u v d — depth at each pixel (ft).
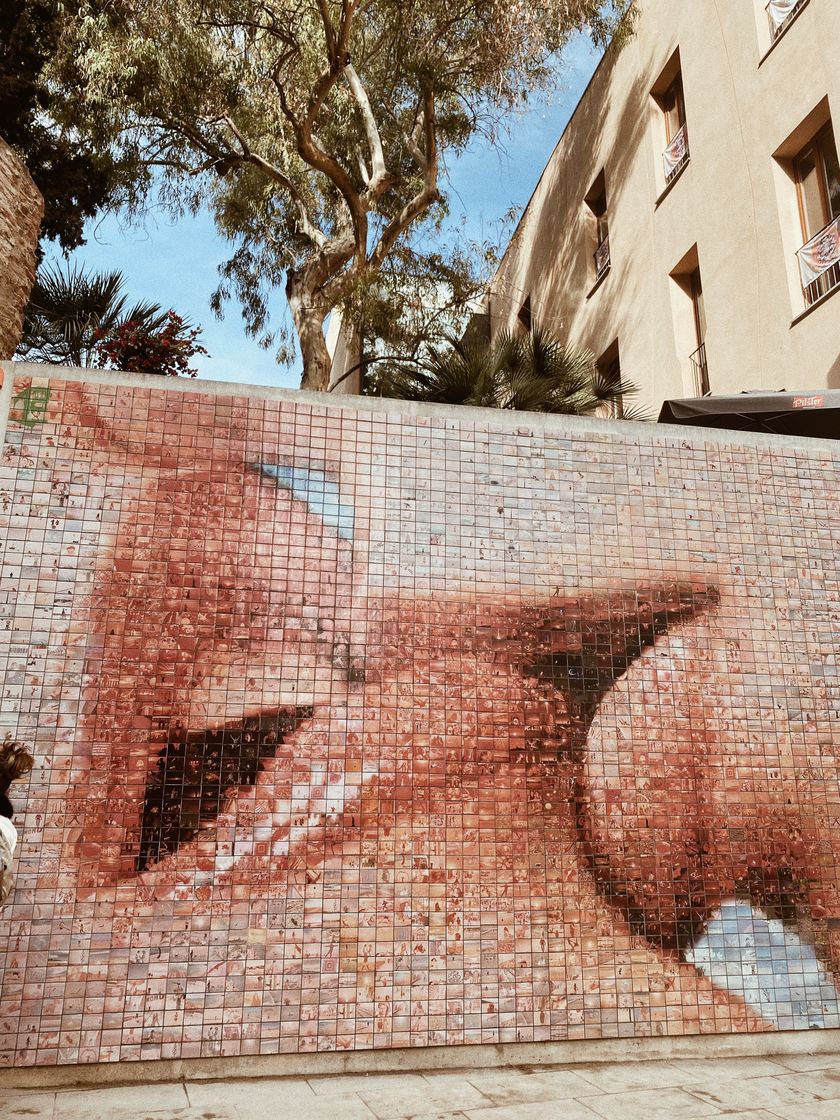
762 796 13.55
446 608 13.30
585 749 13.14
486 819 12.46
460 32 34.58
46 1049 10.37
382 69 39.78
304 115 39.34
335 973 11.37
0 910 10.64
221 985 11.00
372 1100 9.99
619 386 27.66
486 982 11.80
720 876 13.01
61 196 37.70
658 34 38.06
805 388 25.96
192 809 11.55
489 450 14.26
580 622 13.74
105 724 11.62
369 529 13.38
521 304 54.39
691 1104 10.04
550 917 12.25
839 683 14.46
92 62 33.30
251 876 11.48
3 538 12.00
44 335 33.01
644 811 13.05
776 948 12.91
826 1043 12.65
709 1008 12.41
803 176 28.22
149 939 10.96
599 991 12.13
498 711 13.00
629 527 14.40
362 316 39.06
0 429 12.48
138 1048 10.59
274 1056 10.95
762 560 14.76
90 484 12.53
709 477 15.02
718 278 31.58
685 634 14.07
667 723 13.55
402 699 12.71
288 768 12.02
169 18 33.91
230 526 12.85
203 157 43.34
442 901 11.97
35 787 11.17
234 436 13.26
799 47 27.37
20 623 11.74
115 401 12.96
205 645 12.24
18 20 33.12
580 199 46.50
